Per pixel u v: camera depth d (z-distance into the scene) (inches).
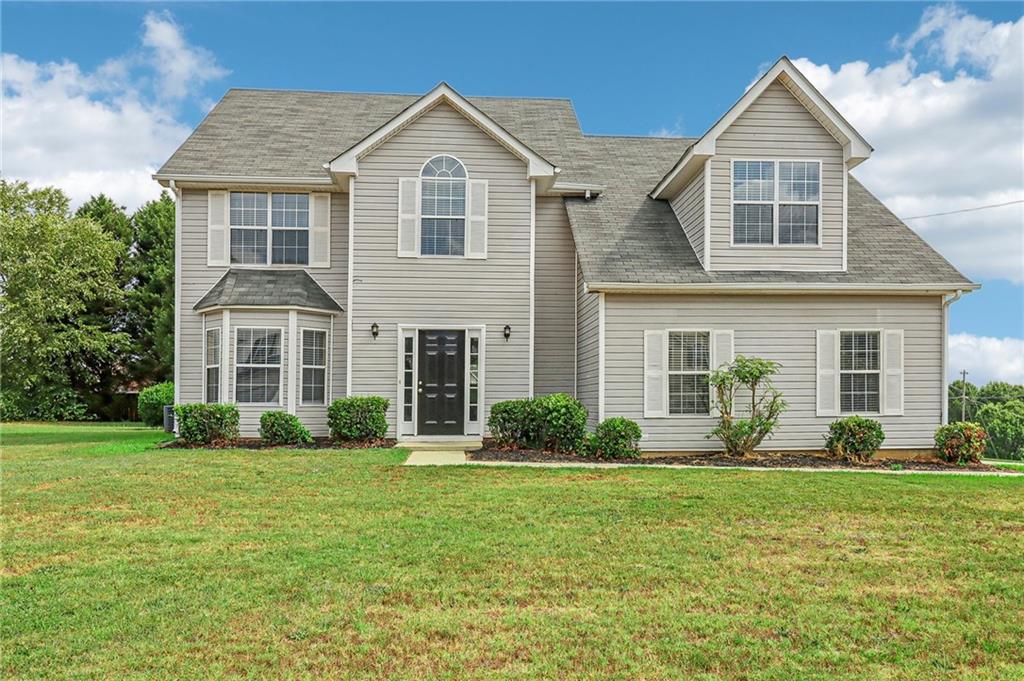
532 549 273.4
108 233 1293.1
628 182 732.7
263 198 663.8
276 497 365.1
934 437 575.8
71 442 663.8
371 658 178.7
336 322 651.5
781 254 590.6
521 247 641.0
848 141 586.9
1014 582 243.9
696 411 573.9
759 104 595.2
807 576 246.7
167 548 271.0
